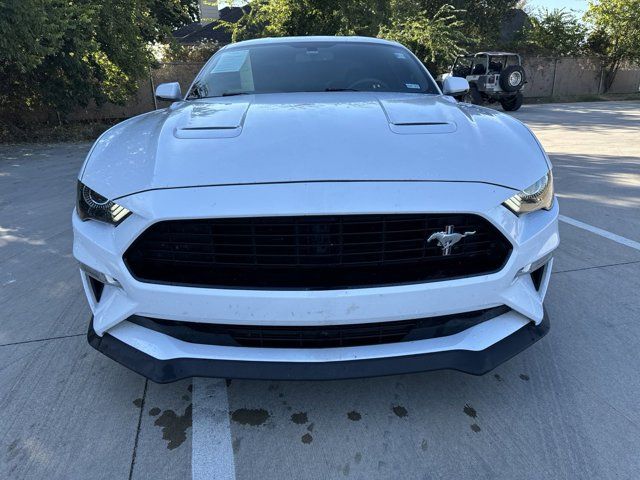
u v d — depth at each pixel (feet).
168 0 56.39
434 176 5.74
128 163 6.20
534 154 6.66
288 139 6.26
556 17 81.25
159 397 6.84
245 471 5.63
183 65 54.70
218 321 5.63
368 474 5.59
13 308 9.27
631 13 76.54
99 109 47.83
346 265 5.60
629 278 10.59
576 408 6.63
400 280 5.60
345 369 5.71
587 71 81.25
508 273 5.90
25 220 14.80
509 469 5.64
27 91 35.99
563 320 8.87
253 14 51.26
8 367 7.43
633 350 7.96
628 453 5.84
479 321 6.09
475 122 7.16
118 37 38.22
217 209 5.39
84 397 6.81
